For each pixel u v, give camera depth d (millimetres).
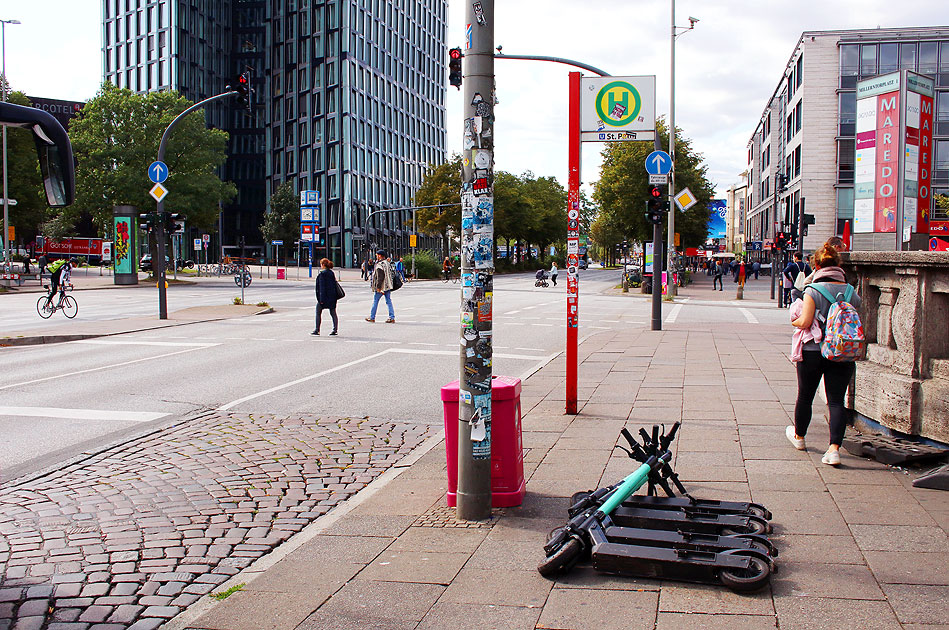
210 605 3865
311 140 85375
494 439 5191
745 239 119312
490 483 5012
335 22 83250
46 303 24750
